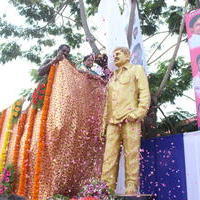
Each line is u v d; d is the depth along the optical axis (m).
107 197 5.53
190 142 6.75
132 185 5.88
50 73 6.65
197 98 6.65
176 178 6.82
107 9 7.89
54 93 6.44
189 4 10.46
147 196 5.79
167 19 11.25
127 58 6.79
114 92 6.54
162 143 7.34
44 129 6.27
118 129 6.33
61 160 6.11
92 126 6.62
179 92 10.65
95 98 6.82
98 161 6.70
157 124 9.37
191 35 7.08
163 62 11.15
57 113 6.19
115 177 6.20
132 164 6.00
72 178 6.27
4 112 8.17
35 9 11.89
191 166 6.58
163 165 7.17
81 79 6.71
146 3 11.85
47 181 6.05
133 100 6.38
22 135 7.11
